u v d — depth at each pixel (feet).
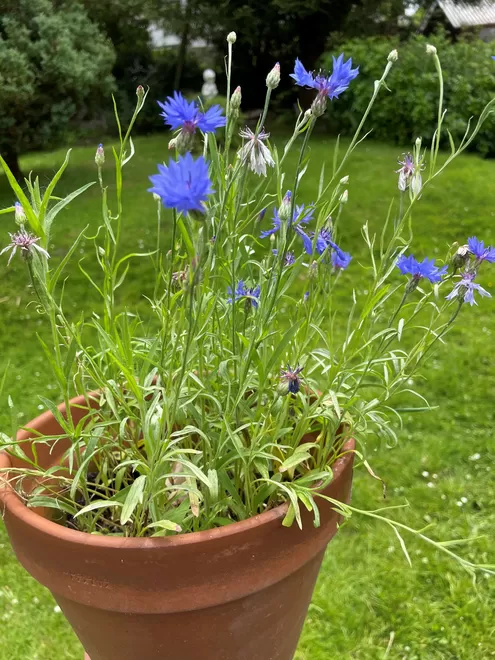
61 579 2.33
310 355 3.25
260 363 2.63
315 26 24.84
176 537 2.21
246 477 2.71
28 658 4.34
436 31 26.91
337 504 2.48
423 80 19.72
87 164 17.98
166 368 2.85
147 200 13.88
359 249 11.18
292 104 26.55
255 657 2.77
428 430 6.58
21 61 13.32
